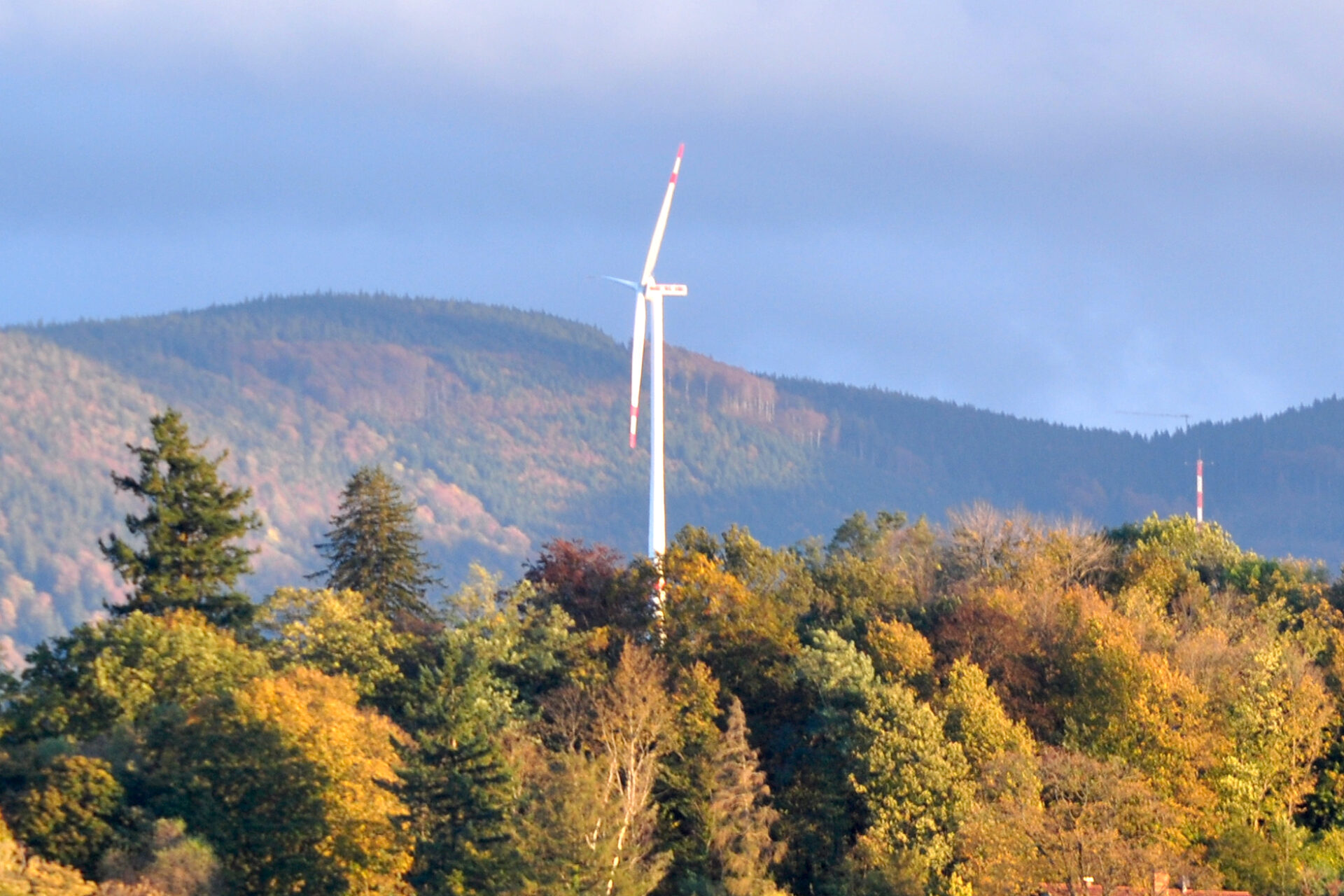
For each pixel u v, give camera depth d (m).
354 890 179.88
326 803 185.62
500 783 178.75
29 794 173.25
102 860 167.50
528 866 174.12
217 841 179.50
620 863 190.12
